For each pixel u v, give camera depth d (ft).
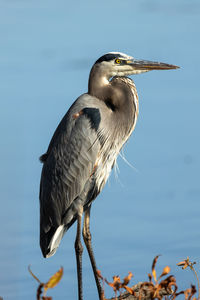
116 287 24.22
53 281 21.33
